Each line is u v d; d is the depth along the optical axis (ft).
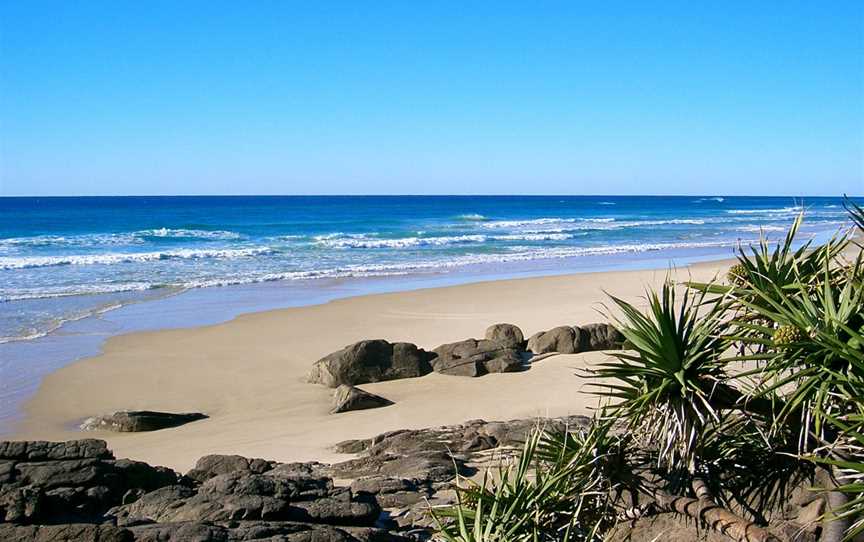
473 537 15.85
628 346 16.16
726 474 16.29
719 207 428.97
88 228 212.43
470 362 52.60
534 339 57.98
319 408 46.75
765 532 14.78
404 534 23.50
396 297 85.97
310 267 117.29
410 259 130.52
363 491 26.02
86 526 19.90
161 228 210.38
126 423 43.16
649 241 172.35
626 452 17.40
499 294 87.71
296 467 31.40
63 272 109.91
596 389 47.29
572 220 266.98
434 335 66.85
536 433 19.31
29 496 21.34
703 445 16.12
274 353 60.95
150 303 83.82
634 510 16.60
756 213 336.49
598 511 16.75
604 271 111.86
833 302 14.62
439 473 29.58
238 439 40.68
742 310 16.16
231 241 167.43
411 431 37.73
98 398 49.83
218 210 335.67
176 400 49.29
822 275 15.87
